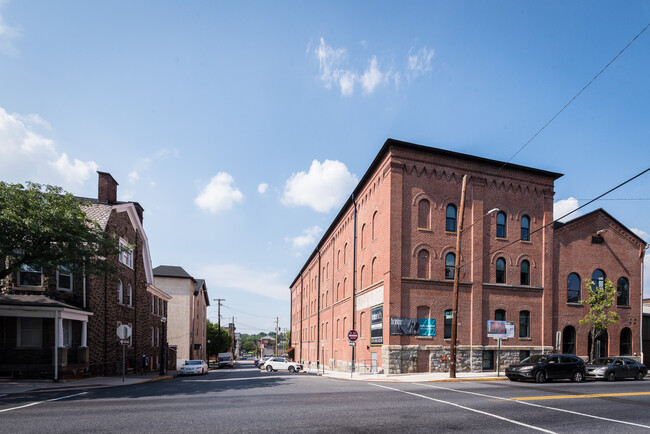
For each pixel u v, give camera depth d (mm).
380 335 27359
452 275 27734
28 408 10984
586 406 12016
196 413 10094
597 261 31984
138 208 34188
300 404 11648
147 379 22734
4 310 19672
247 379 23016
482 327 27594
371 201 31547
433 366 26109
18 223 17141
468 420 9648
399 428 8672
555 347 29344
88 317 23406
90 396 13859
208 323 93438
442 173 28547
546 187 30922
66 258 18953
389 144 27594
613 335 31578
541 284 29781
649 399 13664
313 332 58219
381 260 28125
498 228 29422
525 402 12617
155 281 55594
